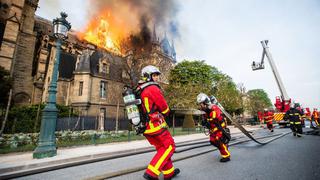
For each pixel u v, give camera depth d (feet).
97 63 93.40
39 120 55.47
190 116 67.26
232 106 98.53
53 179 12.27
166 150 9.16
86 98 80.59
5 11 110.52
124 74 95.30
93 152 21.15
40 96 103.86
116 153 21.70
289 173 11.05
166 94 82.33
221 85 110.83
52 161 16.89
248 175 11.00
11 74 98.53
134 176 11.76
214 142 14.89
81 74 83.41
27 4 115.55
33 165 15.64
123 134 45.39
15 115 54.29
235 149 20.47
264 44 59.31
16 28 102.06
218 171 12.07
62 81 90.22
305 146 20.51
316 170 11.40
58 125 53.16
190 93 80.48
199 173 11.74
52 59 100.07
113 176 11.69
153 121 9.24
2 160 17.48
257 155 16.72
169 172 9.61
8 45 98.48
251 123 106.52
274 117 60.49
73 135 34.78
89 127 59.57
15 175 13.00
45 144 18.94
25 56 109.50
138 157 19.48
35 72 113.70
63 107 66.64
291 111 32.35
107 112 86.74
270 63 57.98
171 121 90.79
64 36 22.45
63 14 23.15
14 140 28.43
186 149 21.80
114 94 90.79
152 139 9.47
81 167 15.44
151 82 9.73
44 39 112.06
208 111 14.94
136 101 9.37
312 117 50.01
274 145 22.31
